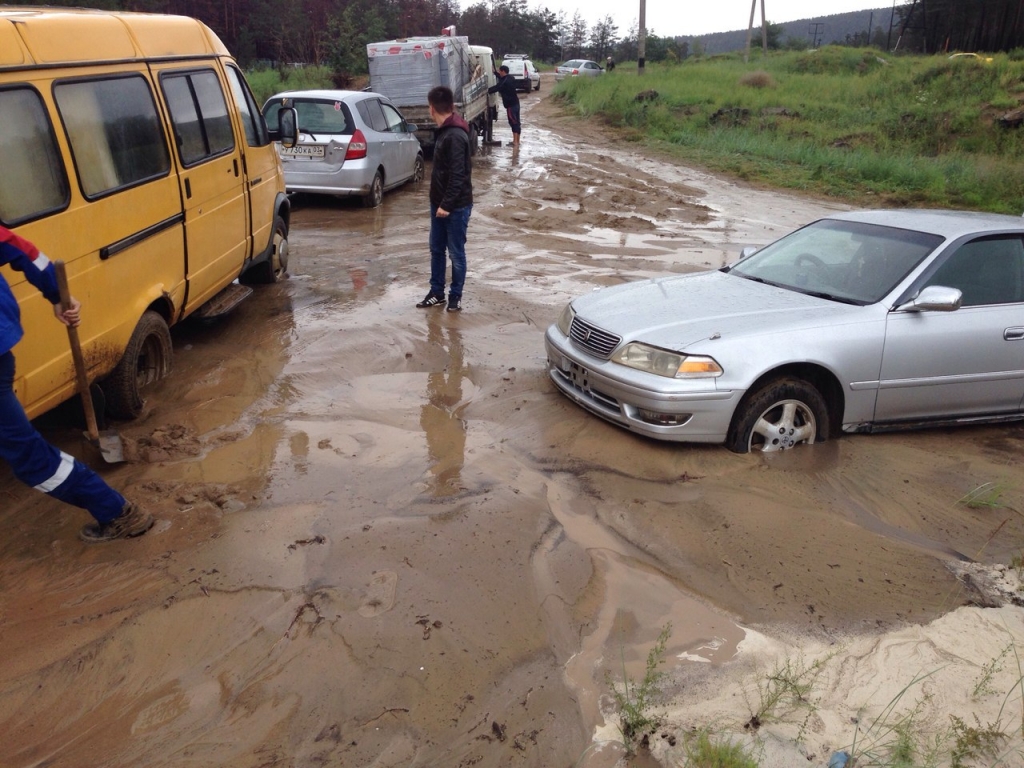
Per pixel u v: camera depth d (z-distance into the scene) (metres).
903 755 2.85
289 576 3.67
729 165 20.53
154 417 5.29
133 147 5.15
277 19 38.81
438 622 3.41
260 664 3.16
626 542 4.11
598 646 3.36
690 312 5.36
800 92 30.83
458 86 18.97
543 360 6.52
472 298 8.16
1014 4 45.84
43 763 2.72
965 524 4.48
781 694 3.12
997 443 5.64
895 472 5.00
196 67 6.34
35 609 3.43
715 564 3.96
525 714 2.98
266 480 4.50
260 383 5.89
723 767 2.75
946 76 29.78
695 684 3.17
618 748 2.86
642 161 20.78
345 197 13.60
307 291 8.31
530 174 17.38
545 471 4.77
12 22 4.11
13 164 3.96
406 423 5.30
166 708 2.95
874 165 19.55
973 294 5.50
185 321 7.22
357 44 32.31
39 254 3.62
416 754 2.78
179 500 4.25
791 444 5.16
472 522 4.14
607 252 10.72
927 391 5.37
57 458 3.67
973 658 3.40
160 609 3.43
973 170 19.41
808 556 4.05
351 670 3.14
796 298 5.54
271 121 12.77
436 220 7.44
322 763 2.73
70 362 4.39
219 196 6.54
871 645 3.45
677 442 5.10
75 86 4.56
